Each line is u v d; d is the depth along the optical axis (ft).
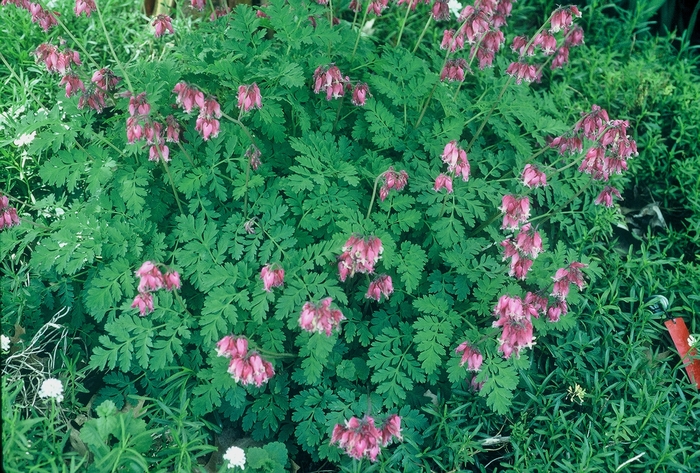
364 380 2.80
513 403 2.89
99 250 2.68
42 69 3.45
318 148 2.88
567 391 2.90
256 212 2.85
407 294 2.93
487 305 2.81
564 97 3.74
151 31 3.73
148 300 2.47
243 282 2.69
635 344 3.00
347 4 3.96
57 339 2.85
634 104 3.88
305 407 2.67
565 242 3.42
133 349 2.66
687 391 2.93
